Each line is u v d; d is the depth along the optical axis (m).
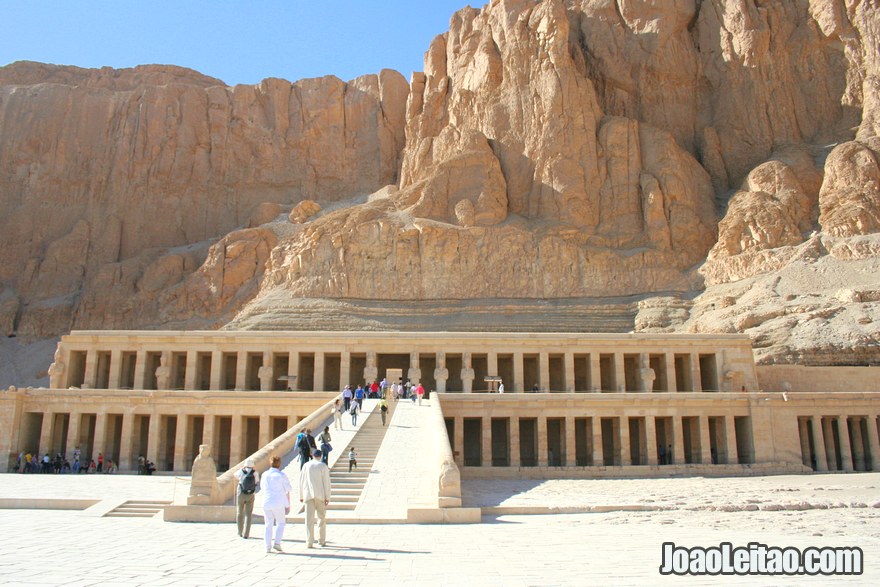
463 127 94.19
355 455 29.56
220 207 107.56
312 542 16.83
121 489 31.23
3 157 106.75
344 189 111.12
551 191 84.50
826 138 88.19
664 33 96.56
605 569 13.95
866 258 69.31
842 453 49.22
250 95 114.31
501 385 51.59
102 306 91.38
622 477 44.88
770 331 61.19
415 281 78.62
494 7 101.88
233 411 49.06
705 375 59.59
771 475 45.88
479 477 44.31
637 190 84.81
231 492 24.58
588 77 97.56
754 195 80.69
